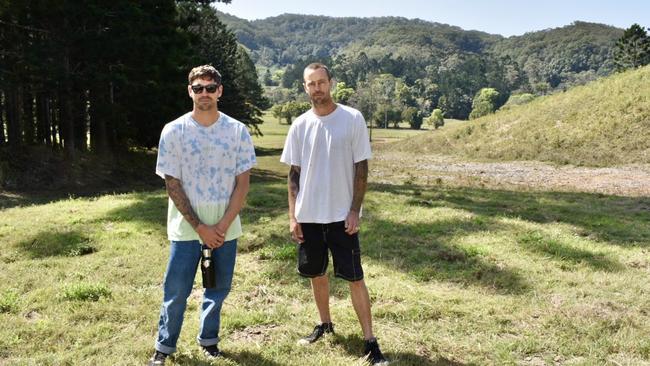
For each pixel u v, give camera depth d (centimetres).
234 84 4434
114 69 2212
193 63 2775
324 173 389
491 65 18938
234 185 374
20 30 2050
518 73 18500
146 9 2325
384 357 395
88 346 414
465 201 1179
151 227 847
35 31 2091
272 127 9912
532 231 829
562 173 2442
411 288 559
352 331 445
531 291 559
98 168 2355
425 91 16162
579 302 525
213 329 393
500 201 1190
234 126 371
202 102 358
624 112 3028
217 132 365
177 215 369
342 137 385
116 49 2031
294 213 403
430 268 633
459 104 15462
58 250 721
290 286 568
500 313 496
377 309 492
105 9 2028
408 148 3866
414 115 11556
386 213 958
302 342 423
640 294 552
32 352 405
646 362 400
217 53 4144
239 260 677
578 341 434
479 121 3819
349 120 387
